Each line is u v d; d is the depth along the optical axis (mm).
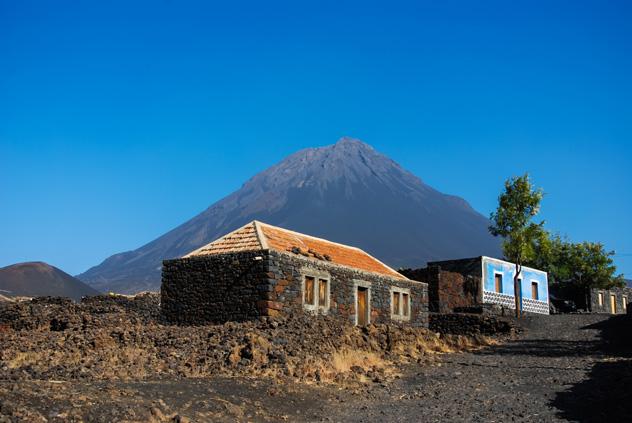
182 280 28578
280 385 17484
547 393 18188
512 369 23312
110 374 16750
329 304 29078
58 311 31688
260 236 28906
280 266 26516
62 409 11633
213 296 27359
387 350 26469
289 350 20734
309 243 32281
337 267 30000
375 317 32344
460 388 19375
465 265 49438
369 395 18078
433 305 43531
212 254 28125
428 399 17703
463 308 43812
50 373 16031
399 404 17016
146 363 18859
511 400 17312
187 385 16047
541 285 54312
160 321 28734
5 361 18750
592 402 16484
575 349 29312
